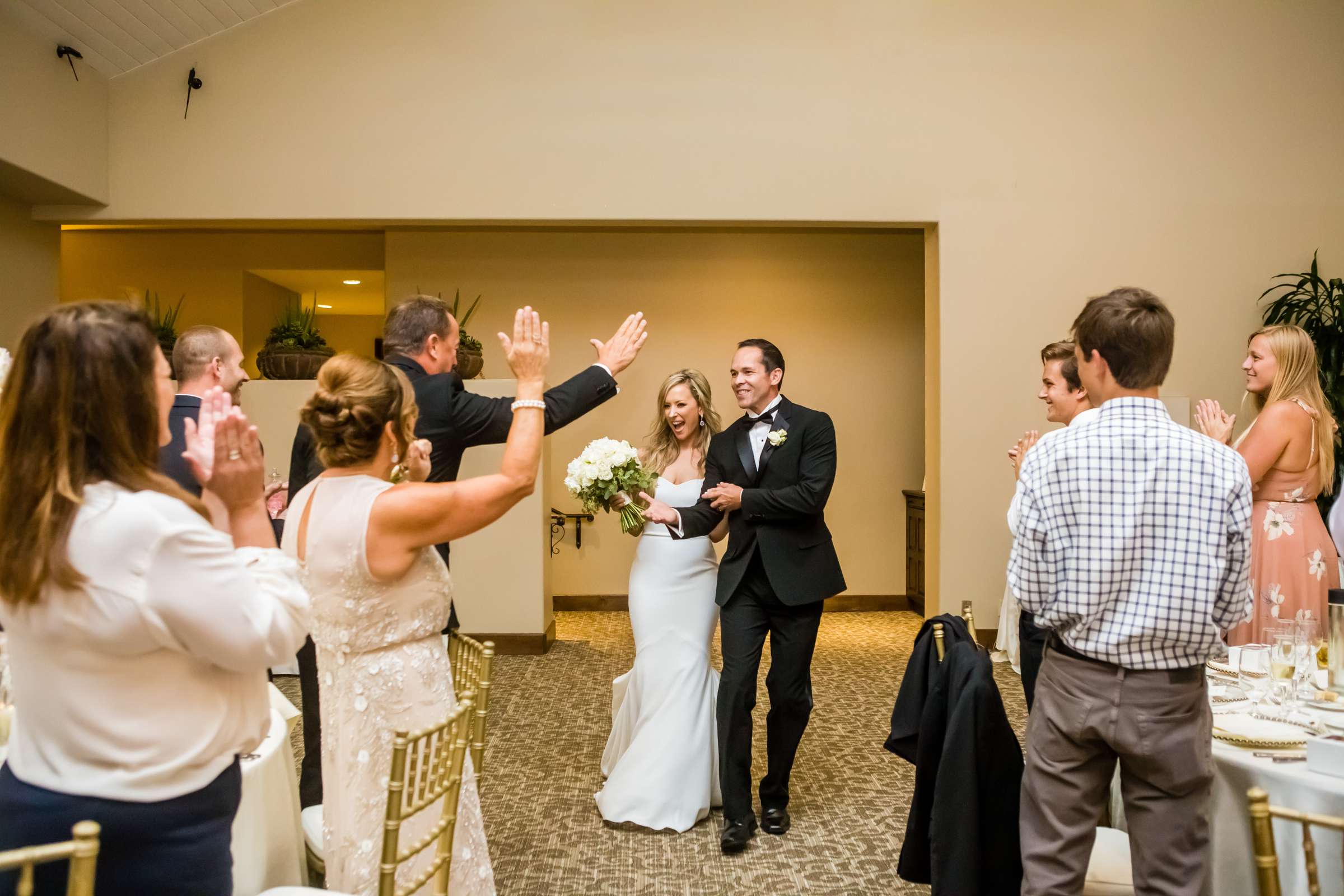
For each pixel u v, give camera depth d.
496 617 5.74
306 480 2.82
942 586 5.80
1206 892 1.79
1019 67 5.87
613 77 5.81
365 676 1.67
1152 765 1.62
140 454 1.13
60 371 1.08
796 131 5.83
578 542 7.45
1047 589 1.71
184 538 1.10
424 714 1.71
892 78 5.86
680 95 5.82
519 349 1.76
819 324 7.52
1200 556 1.59
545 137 5.78
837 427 7.53
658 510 3.07
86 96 5.41
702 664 3.16
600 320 7.38
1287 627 2.06
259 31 5.68
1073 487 1.66
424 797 1.53
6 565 1.06
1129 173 5.86
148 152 5.63
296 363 5.48
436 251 7.32
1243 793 1.75
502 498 1.67
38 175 5.00
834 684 5.10
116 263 7.72
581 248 7.38
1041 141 5.86
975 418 5.80
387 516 1.62
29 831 1.08
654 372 7.43
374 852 1.65
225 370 2.79
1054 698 1.72
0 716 1.58
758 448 3.08
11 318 5.42
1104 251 5.84
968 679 1.97
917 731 2.16
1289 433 3.04
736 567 2.97
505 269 7.36
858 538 7.58
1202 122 5.88
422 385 2.26
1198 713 1.63
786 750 3.01
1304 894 1.65
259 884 1.69
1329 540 3.11
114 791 1.09
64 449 1.07
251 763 1.71
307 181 5.69
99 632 1.07
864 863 2.77
